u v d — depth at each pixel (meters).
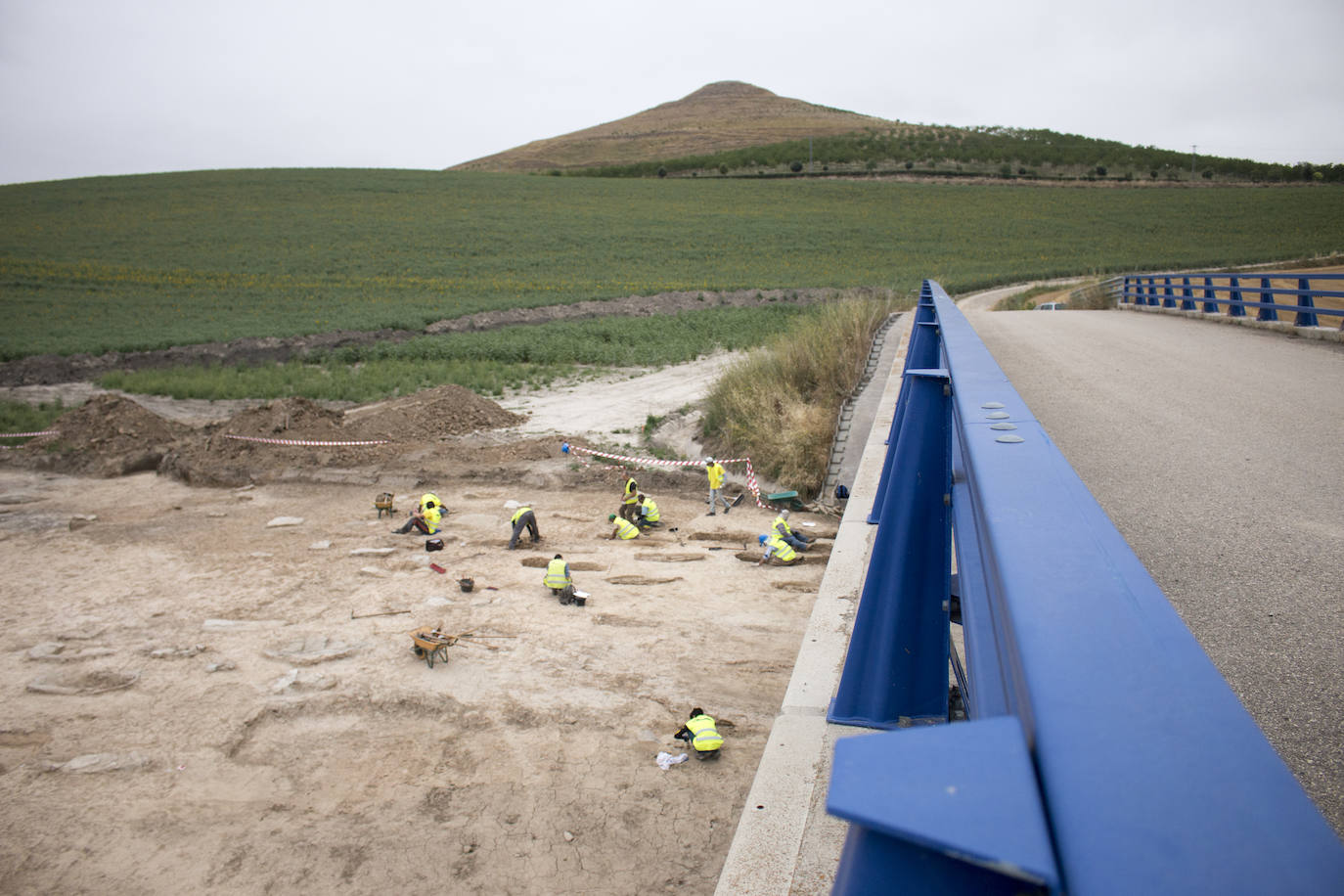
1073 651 0.79
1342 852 0.46
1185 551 3.74
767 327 33.69
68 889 4.81
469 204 84.38
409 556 10.96
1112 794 0.55
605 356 28.08
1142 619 0.86
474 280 52.00
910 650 2.80
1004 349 12.80
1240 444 5.73
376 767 6.08
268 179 95.69
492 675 7.45
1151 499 4.57
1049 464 1.57
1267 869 0.45
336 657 7.78
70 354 28.16
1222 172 129.75
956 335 4.08
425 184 96.38
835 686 3.45
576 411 20.62
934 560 2.79
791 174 129.62
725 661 7.74
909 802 0.59
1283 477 4.83
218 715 6.75
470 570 10.38
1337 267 51.53
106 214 72.44
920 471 2.78
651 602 9.25
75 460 16.48
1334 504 4.27
